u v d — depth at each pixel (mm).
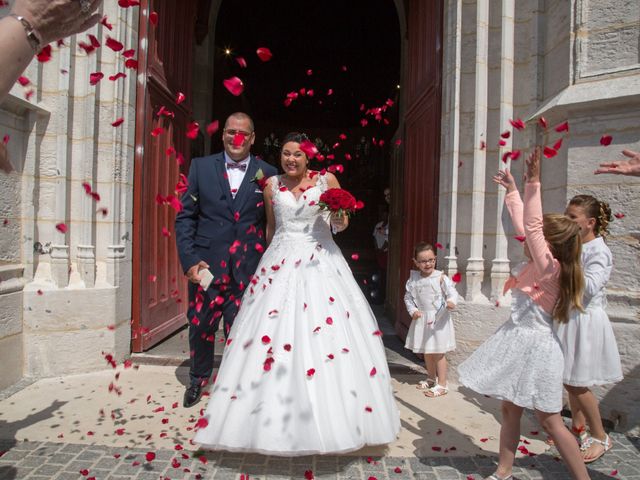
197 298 3463
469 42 4160
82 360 4074
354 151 12852
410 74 5887
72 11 1239
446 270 4199
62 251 4012
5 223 3729
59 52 3955
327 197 3035
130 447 2814
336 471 2625
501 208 4035
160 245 5086
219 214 3535
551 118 3727
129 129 4434
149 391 3744
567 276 2326
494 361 2426
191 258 3367
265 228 3844
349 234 12453
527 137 4000
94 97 4078
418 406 3621
